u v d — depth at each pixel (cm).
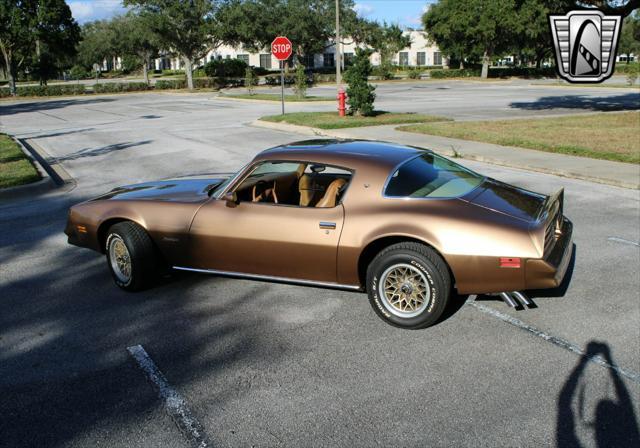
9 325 504
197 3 5034
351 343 453
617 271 600
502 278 438
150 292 573
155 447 332
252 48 5975
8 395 391
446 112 2502
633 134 1623
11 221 877
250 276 530
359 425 347
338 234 475
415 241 460
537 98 3303
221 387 395
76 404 378
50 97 4950
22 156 1428
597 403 364
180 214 543
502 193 500
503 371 405
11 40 4797
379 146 535
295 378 403
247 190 534
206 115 2675
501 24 5500
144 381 405
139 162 1398
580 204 898
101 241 591
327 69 7256
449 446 326
